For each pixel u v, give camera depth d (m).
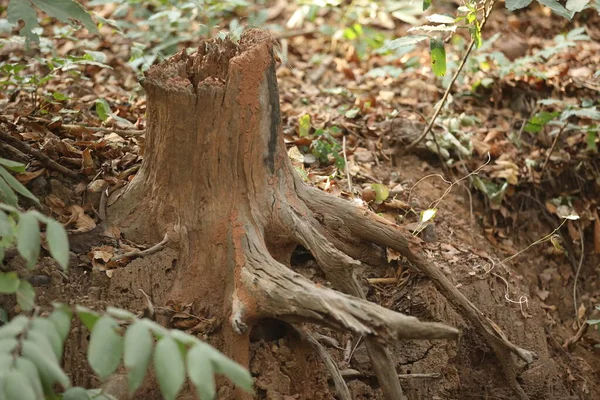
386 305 3.48
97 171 3.46
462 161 4.39
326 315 2.69
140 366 1.80
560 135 4.58
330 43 5.94
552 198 4.53
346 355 3.36
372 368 3.12
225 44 3.10
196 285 3.10
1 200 2.69
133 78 4.94
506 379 3.60
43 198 3.33
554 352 3.97
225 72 3.07
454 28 3.77
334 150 4.07
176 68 3.04
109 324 1.89
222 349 3.03
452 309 3.56
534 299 4.12
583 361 4.02
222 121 3.01
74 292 3.09
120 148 3.61
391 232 3.30
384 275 3.55
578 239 4.48
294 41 5.95
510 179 4.38
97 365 1.85
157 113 3.08
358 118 4.58
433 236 3.84
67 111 3.87
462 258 3.79
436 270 3.38
